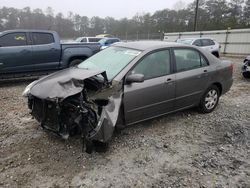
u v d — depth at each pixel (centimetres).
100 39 2150
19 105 612
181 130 471
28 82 895
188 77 489
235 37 2397
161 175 336
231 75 590
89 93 380
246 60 998
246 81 964
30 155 376
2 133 448
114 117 367
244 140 436
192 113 556
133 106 413
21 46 817
